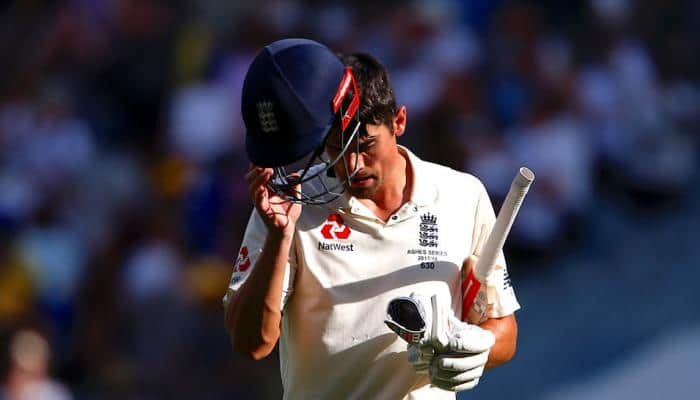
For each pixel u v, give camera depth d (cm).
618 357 3066
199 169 3469
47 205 3584
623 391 2966
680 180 3619
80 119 3888
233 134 3612
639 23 3675
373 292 1323
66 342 3281
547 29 3731
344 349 1327
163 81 3962
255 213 1380
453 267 1345
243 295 1289
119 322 3192
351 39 3694
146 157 3712
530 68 3488
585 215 3494
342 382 1340
